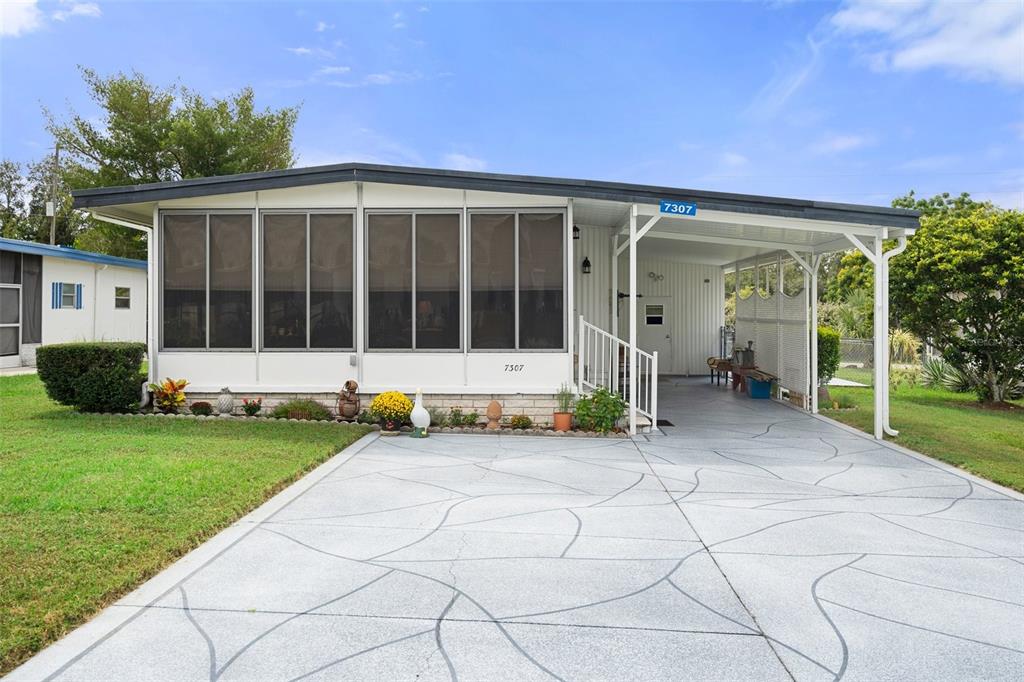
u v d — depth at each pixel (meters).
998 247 12.63
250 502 5.50
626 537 4.93
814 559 4.53
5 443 7.51
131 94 22.64
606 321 12.25
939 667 3.15
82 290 19.61
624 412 9.64
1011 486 6.52
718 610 3.73
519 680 2.98
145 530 4.71
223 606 3.69
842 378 18.17
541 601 3.81
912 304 13.87
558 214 9.36
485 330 9.48
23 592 3.68
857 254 15.08
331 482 6.39
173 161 22.66
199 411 9.63
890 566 4.42
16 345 17.44
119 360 9.74
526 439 8.73
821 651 3.29
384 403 8.88
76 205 9.38
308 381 9.66
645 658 3.19
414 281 9.52
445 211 9.46
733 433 9.45
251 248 9.67
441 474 6.78
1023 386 13.83
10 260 17.20
